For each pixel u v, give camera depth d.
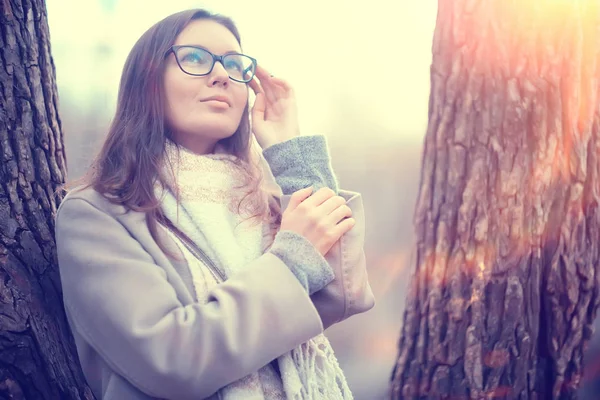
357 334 6.81
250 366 1.33
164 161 1.56
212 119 1.59
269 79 1.77
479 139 1.96
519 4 1.94
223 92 1.61
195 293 1.45
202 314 1.34
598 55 1.96
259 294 1.37
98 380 1.54
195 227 1.52
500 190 1.93
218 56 1.62
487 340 1.96
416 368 2.05
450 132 2.00
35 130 1.66
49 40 1.76
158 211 1.52
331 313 1.57
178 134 1.65
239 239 1.58
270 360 1.36
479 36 1.96
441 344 2.00
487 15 1.96
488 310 1.95
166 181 1.54
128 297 1.34
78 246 1.41
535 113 1.92
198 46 1.61
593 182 1.95
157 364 1.30
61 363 1.62
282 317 1.36
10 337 1.52
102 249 1.40
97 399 1.58
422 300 2.05
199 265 1.48
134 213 1.48
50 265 1.63
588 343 1.97
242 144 1.77
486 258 1.95
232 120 1.63
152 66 1.60
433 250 2.02
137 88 1.61
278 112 1.77
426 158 2.06
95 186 1.51
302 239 1.46
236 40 1.70
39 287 1.60
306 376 1.45
